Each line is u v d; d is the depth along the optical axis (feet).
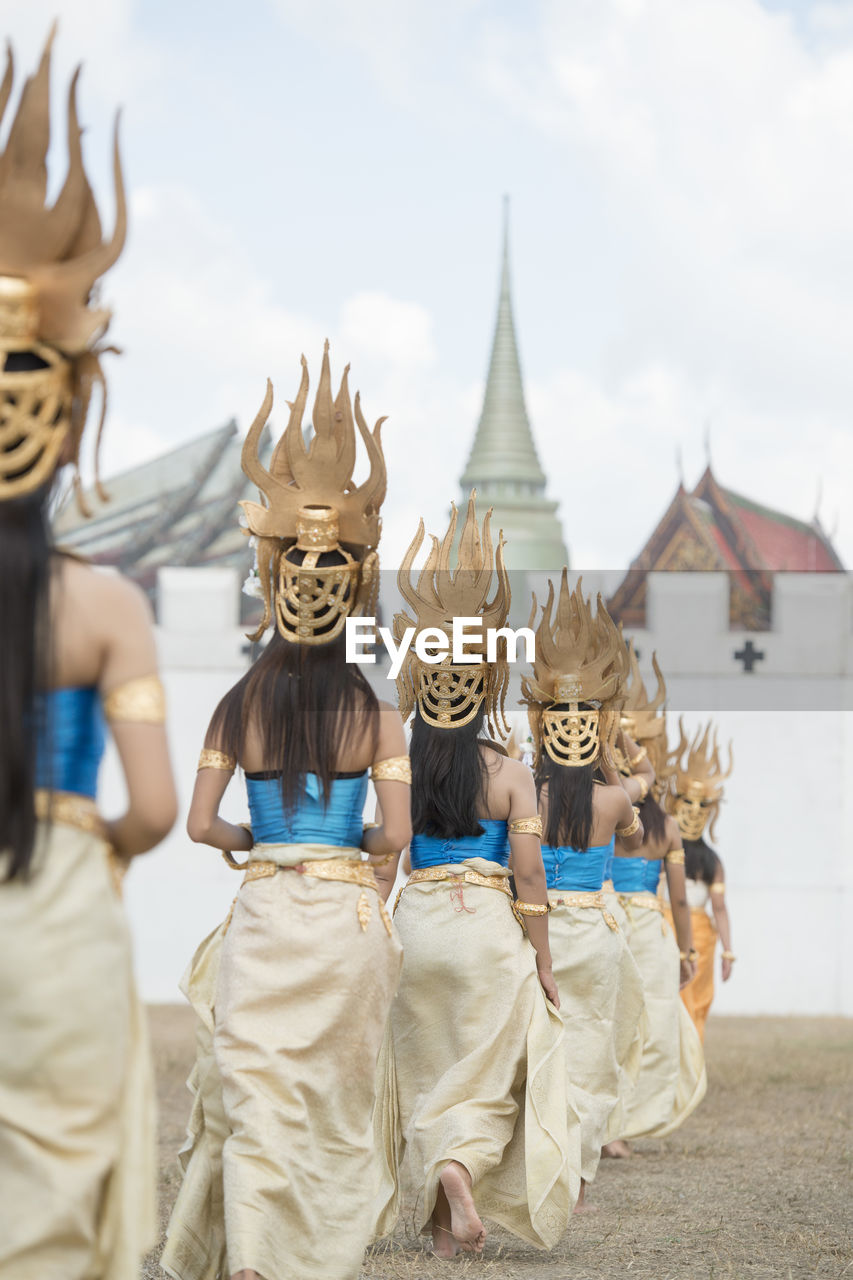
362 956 14.34
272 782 14.58
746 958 65.41
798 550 137.80
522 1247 18.99
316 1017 14.16
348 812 14.65
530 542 201.77
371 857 15.26
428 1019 18.62
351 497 14.88
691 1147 28.35
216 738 14.84
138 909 64.85
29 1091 9.36
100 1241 9.58
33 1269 9.16
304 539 14.82
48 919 9.44
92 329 9.80
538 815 18.90
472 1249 17.47
